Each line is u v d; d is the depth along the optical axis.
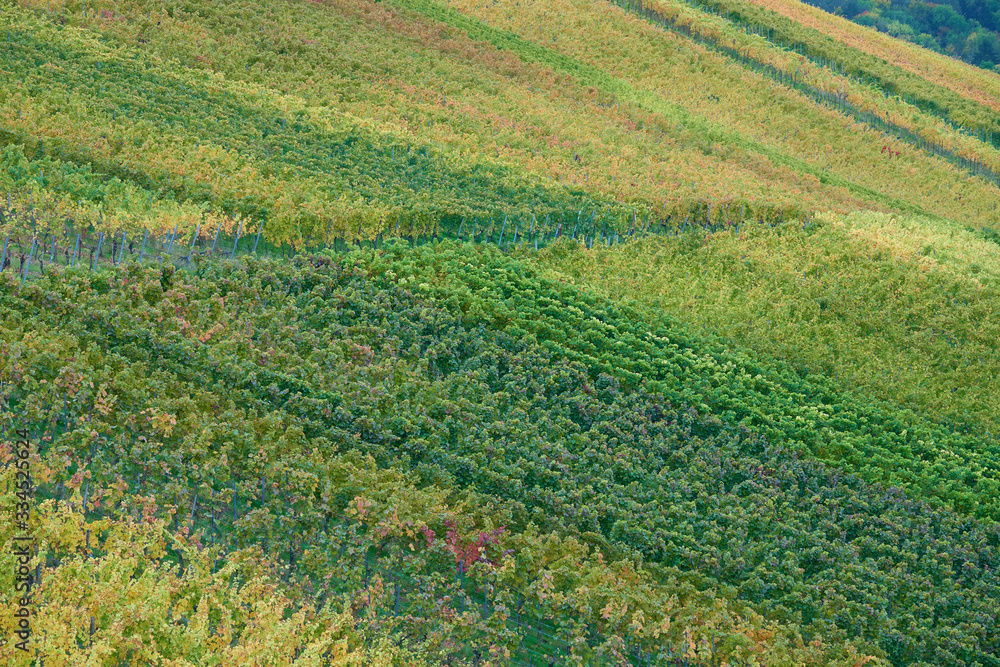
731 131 159.00
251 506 57.00
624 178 125.50
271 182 97.06
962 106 198.00
